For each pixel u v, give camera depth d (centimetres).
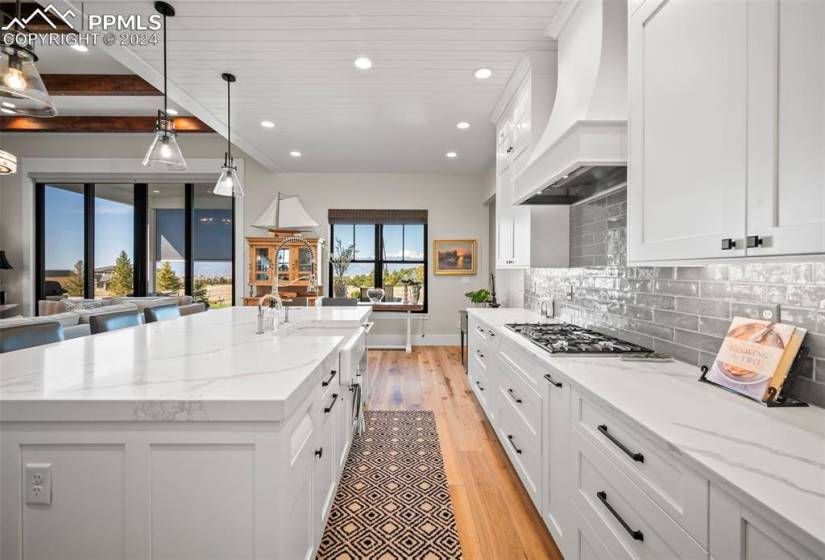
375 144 466
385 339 620
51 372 118
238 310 311
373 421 304
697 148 110
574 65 207
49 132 529
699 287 149
